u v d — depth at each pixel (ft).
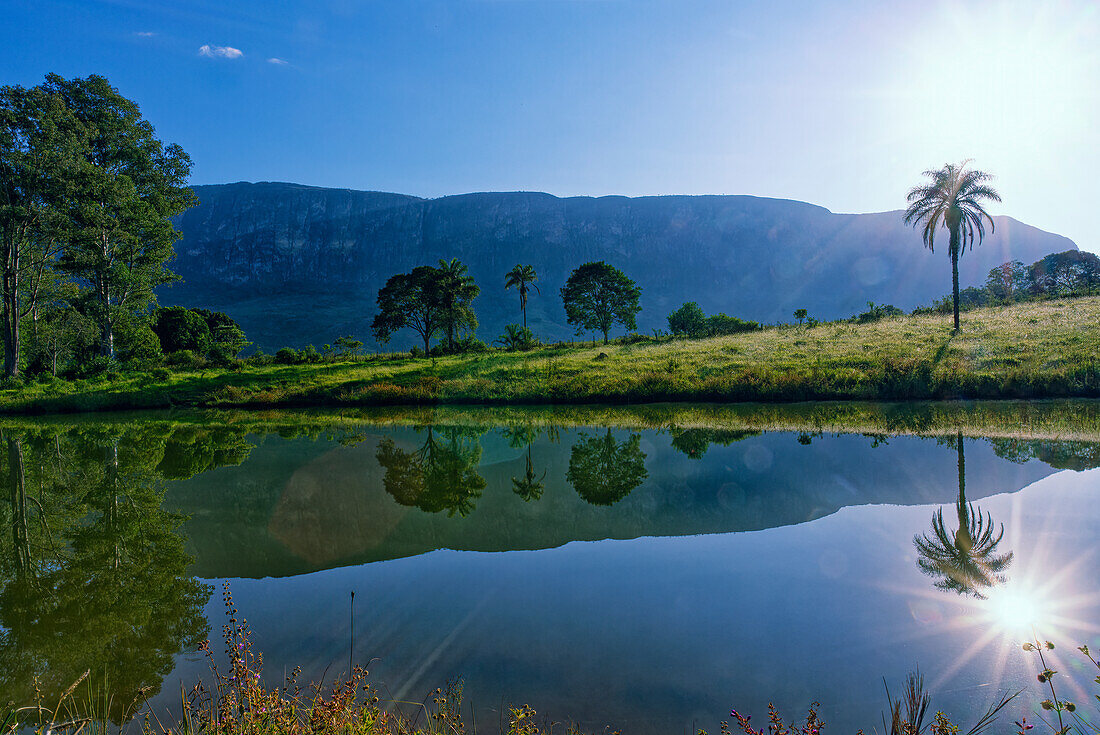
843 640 16.02
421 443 58.80
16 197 117.80
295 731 11.10
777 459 43.24
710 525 27.96
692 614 18.10
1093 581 19.80
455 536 27.35
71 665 15.92
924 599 18.71
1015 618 17.15
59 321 136.26
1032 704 12.59
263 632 17.62
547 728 12.10
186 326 240.32
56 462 51.60
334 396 114.21
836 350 120.06
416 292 211.61
